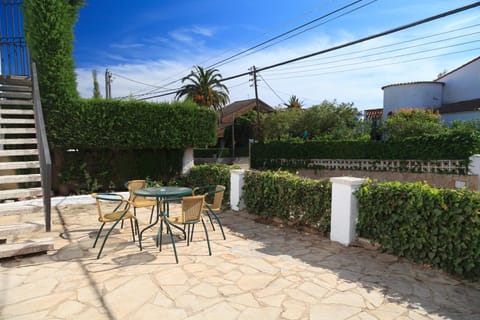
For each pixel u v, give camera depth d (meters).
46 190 4.89
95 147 8.62
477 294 3.02
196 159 31.77
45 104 7.89
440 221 3.52
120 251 4.28
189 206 4.09
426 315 2.63
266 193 6.13
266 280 3.32
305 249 4.40
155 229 5.53
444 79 20.67
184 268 3.65
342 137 16.83
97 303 2.81
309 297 2.94
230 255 4.14
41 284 3.20
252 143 18.77
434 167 10.51
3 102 6.83
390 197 4.01
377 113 23.30
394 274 3.49
